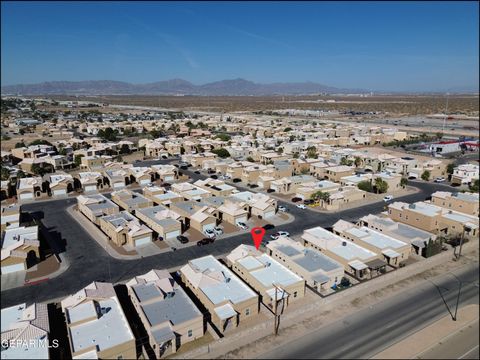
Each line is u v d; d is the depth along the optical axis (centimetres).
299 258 6562
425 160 16250
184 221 8681
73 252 7306
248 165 13600
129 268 6694
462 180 12544
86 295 5078
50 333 4809
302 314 5384
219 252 7356
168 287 5416
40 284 6159
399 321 5203
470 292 5947
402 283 6234
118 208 9194
